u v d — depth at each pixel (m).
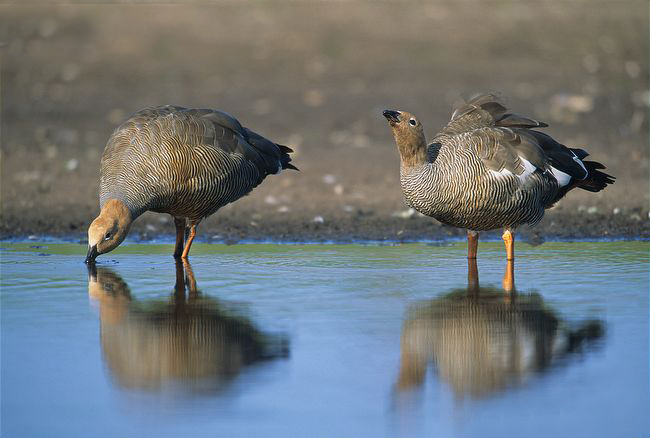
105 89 30.73
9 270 14.05
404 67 32.59
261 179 15.65
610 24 37.25
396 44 35.06
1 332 10.94
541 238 16.64
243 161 15.04
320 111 28.05
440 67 32.53
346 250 15.77
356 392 9.22
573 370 9.73
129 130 14.53
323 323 11.27
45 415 8.68
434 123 26.30
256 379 9.55
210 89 30.48
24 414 8.70
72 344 10.52
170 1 40.81
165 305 12.06
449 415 8.68
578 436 8.24
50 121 27.27
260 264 14.56
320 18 38.44
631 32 36.25
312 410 8.78
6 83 31.38
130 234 17.19
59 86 31.03
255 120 27.06
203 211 14.94
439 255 15.26
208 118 14.94
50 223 17.92
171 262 14.74
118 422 8.50
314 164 22.83
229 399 9.07
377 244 16.36
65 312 11.74
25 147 24.48
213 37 36.16
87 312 11.73
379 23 37.69
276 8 39.75
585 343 10.52
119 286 13.05
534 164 13.93
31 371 9.73
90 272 13.91
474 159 13.70
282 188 20.73
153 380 9.45
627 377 9.51
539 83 30.58
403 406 8.84
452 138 14.03
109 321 11.37
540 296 12.41
